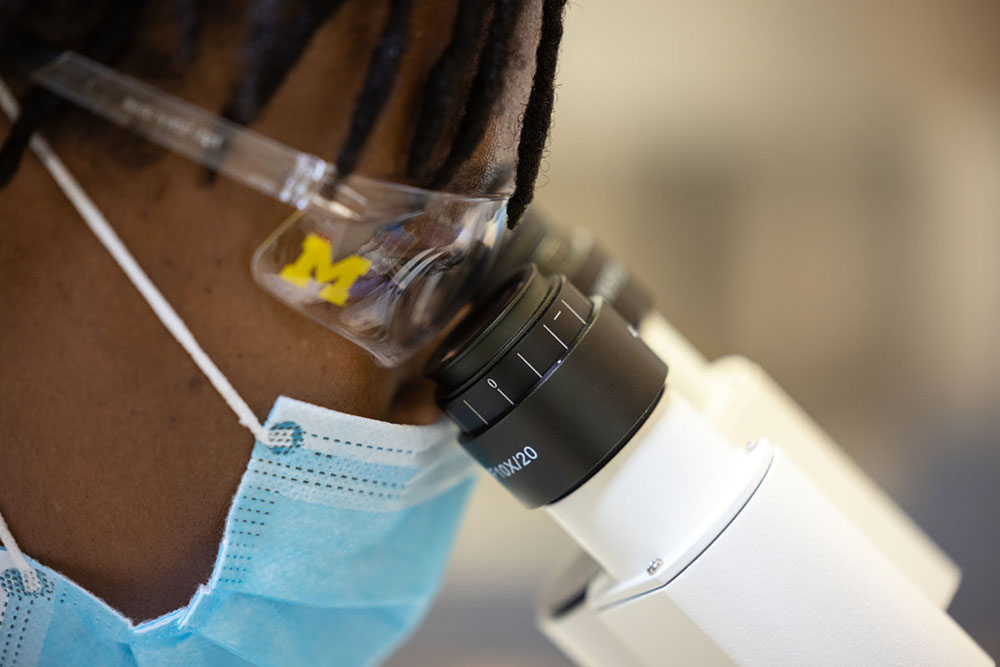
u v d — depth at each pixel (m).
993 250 0.68
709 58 0.70
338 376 0.28
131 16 0.26
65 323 0.27
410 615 0.36
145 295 0.27
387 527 0.32
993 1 0.70
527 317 0.29
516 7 0.27
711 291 0.68
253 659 0.30
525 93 0.28
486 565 0.60
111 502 0.28
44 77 0.26
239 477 0.29
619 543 0.30
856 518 0.36
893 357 0.67
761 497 0.29
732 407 0.36
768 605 0.29
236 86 0.26
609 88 0.69
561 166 0.68
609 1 0.70
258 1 0.26
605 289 0.36
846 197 0.69
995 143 0.69
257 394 0.28
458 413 0.30
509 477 0.30
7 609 0.29
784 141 0.69
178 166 0.27
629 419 0.29
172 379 0.28
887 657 0.29
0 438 0.28
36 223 0.27
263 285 0.27
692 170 0.69
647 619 0.30
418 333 0.30
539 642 0.59
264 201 0.27
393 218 0.27
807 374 0.66
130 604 0.29
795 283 0.68
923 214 0.69
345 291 0.28
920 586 0.36
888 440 0.65
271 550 0.29
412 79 0.27
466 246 0.29
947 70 0.70
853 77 0.70
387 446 0.30
